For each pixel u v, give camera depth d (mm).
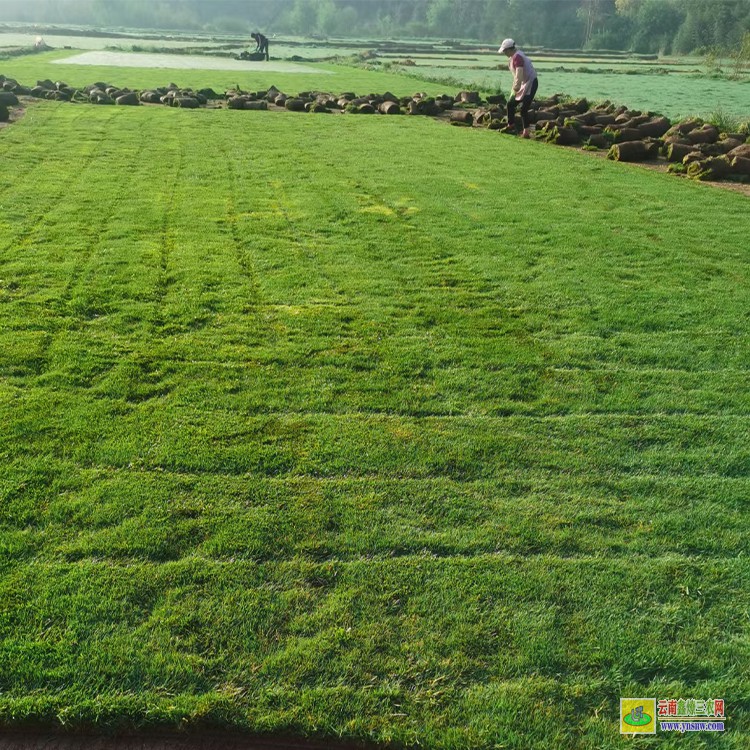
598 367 5418
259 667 2869
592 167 13000
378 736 2656
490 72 40750
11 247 7523
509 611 3162
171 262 7281
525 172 12328
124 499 3762
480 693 2803
